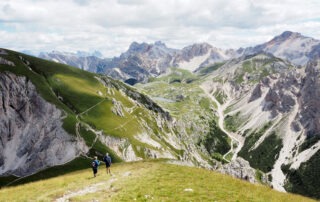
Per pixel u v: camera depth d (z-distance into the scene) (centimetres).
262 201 2659
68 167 12581
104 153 14850
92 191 3102
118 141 17712
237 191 3025
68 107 19150
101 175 4247
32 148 13800
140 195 2697
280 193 3225
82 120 18138
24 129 14700
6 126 14362
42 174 11862
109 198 2659
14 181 11488
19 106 15425
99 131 17475
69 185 3588
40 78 19338
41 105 15762
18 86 16000
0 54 19438
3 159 13300
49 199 2852
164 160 6581
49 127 14762
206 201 2539
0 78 15588
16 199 3006
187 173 4009
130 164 5650
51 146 13612
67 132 14562
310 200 3103
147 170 4378
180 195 2711
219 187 3156
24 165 12638
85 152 14338
